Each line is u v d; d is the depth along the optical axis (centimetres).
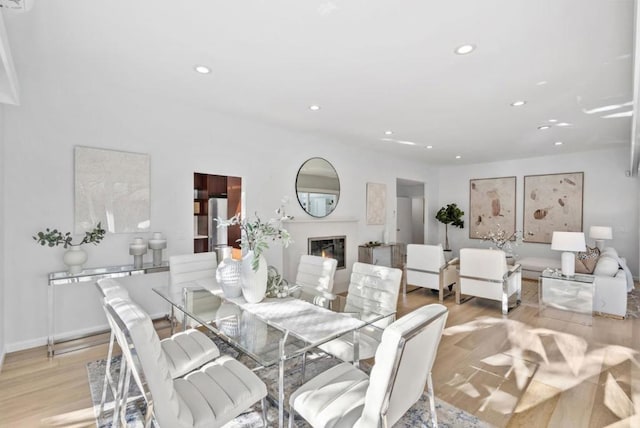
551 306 427
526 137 510
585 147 586
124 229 332
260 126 444
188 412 134
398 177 696
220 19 205
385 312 223
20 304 281
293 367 261
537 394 225
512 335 334
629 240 588
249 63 266
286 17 203
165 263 335
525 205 705
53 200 295
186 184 376
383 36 224
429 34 221
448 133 488
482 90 319
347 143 563
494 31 216
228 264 242
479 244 775
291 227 475
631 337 329
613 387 234
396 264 650
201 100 356
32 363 260
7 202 274
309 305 227
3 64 203
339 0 186
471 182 788
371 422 122
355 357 194
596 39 224
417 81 299
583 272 465
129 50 246
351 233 566
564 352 293
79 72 288
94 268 314
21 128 279
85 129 310
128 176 334
